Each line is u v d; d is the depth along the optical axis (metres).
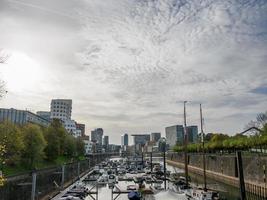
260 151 92.75
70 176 103.25
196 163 146.12
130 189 76.25
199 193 61.03
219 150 132.00
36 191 60.25
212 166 117.12
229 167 95.88
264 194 69.75
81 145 175.75
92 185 95.94
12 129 70.75
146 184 92.56
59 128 130.38
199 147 151.88
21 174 59.38
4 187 45.62
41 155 86.00
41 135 83.25
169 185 87.44
